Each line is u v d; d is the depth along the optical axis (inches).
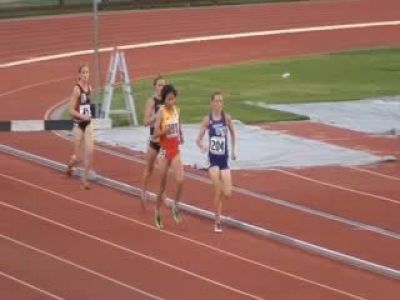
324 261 1728.6
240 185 2219.5
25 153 2491.4
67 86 3607.3
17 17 5088.6
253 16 5324.8
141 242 1820.9
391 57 4333.2
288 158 2464.3
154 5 5487.2
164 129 1878.7
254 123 2881.4
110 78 2876.5
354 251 1769.2
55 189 2175.2
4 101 3316.9
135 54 4286.4
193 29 4918.8
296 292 1576.0
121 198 2113.7
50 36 4638.3
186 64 4082.2
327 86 3590.1
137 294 1566.2
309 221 1952.5
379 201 2101.4
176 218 1915.6
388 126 2871.6
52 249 1777.8
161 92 1929.1
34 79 3740.2
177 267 1689.2
